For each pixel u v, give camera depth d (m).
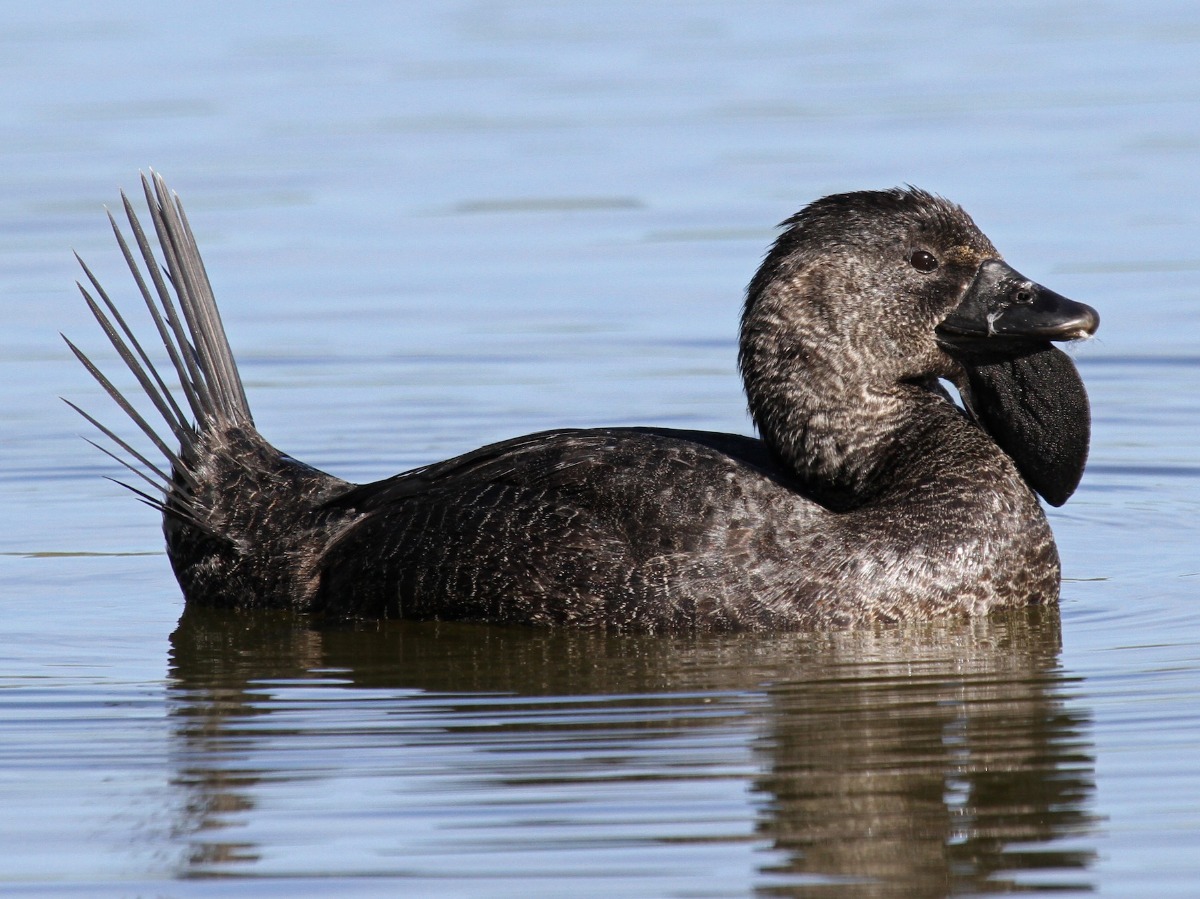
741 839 8.61
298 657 11.73
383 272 22.33
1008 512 12.21
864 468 12.49
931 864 8.37
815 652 11.48
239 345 19.89
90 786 9.42
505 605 12.08
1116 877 8.22
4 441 17.28
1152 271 21.31
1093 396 18.16
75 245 23.22
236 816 8.98
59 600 13.25
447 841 8.62
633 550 11.91
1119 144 26.77
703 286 21.52
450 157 27.22
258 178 26.20
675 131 28.45
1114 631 11.86
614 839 8.62
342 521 12.73
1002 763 9.49
